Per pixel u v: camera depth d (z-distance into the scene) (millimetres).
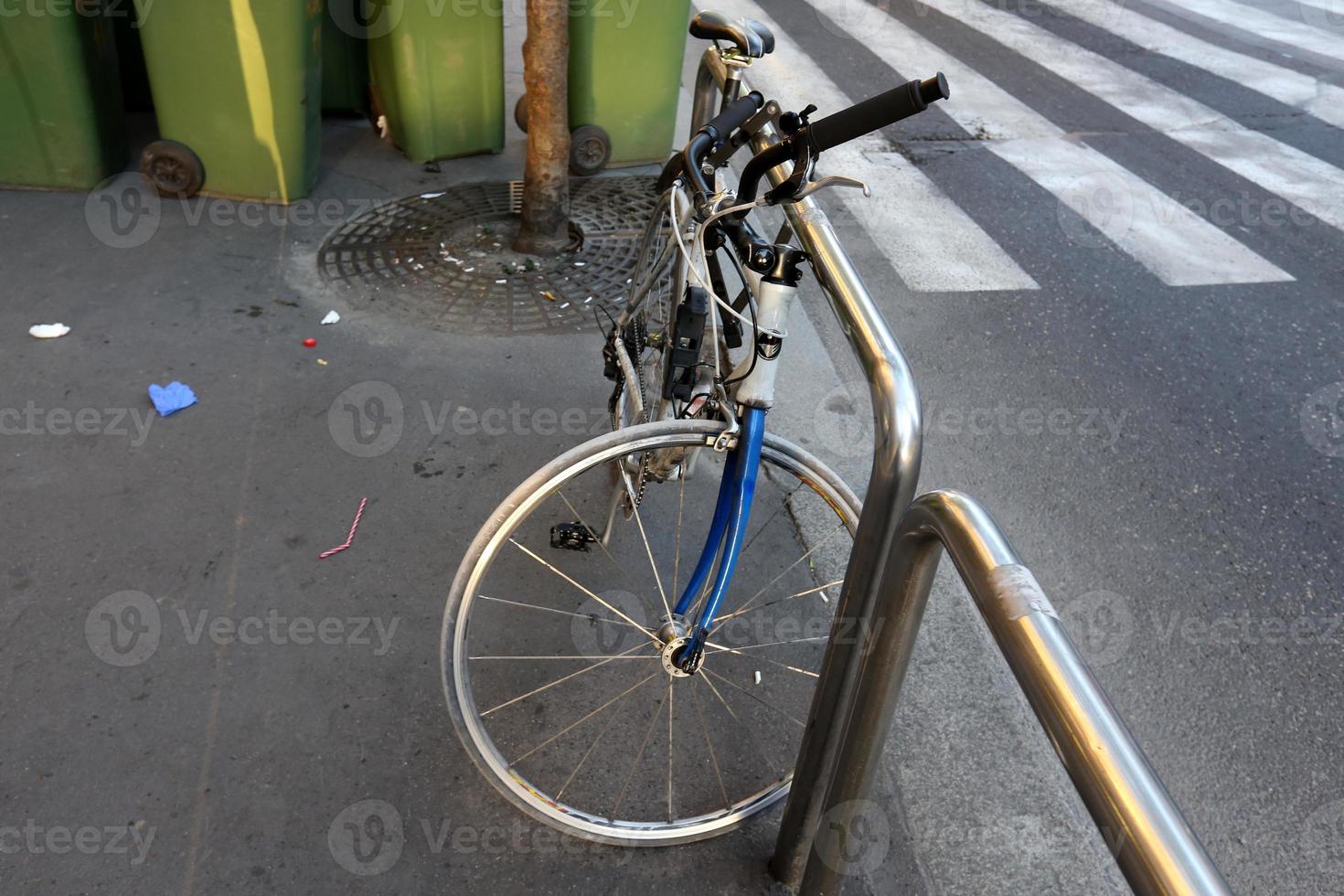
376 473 2969
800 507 2994
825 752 1688
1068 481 3250
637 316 2438
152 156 4301
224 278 3873
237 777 2111
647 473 2176
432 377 3422
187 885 1911
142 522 2719
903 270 4434
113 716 2207
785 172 1904
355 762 2170
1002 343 3965
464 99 4840
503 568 2686
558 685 2389
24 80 4090
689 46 6754
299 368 3400
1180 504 3191
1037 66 7402
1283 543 3066
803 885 1729
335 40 5035
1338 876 2139
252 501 2824
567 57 3863
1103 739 831
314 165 4539
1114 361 3914
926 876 2039
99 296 3691
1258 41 8539
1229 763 2373
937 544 1197
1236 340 4113
